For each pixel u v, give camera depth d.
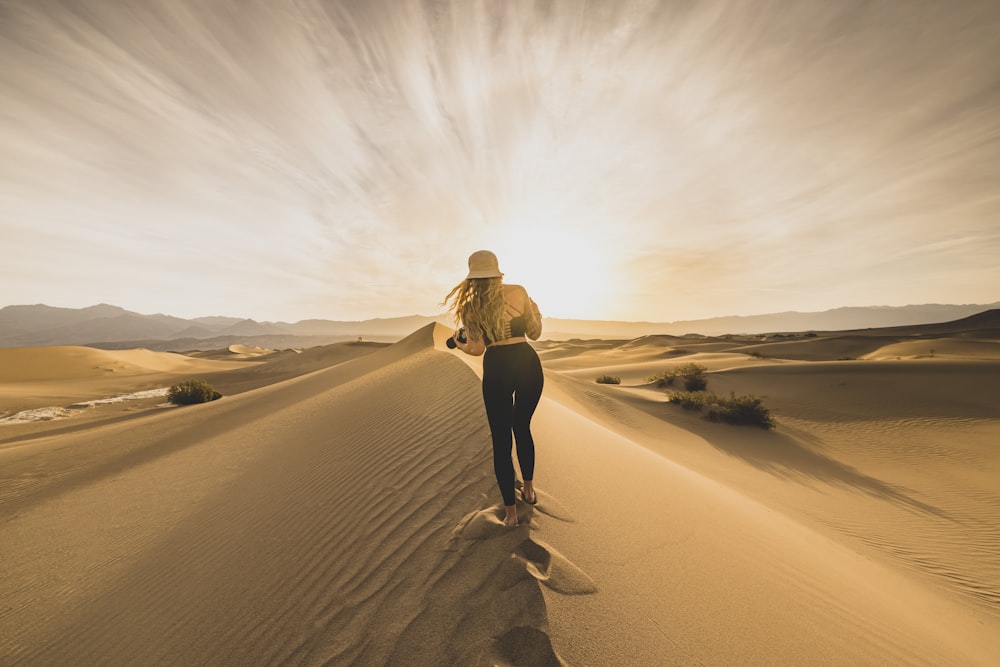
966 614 3.91
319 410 8.55
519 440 2.83
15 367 53.34
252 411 11.34
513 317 2.64
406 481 3.85
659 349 64.19
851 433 14.39
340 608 2.37
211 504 4.73
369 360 21.20
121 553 3.98
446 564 2.51
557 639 1.84
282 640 2.26
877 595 3.17
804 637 2.10
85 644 2.73
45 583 3.60
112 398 34.81
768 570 2.76
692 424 14.34
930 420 14.98
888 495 9.22
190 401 26.34
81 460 8.48
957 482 10.12
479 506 3.13
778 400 18.84
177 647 2.47
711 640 1.93
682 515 3.30
